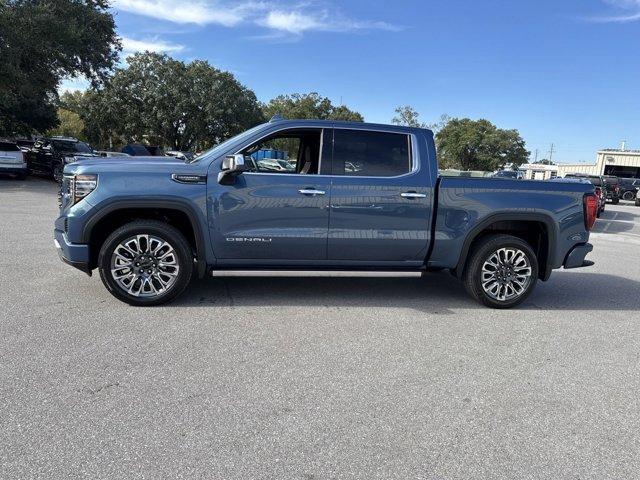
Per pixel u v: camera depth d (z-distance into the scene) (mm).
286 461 2803
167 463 2736
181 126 45500
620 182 39781
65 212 5211
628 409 3570
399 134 5641
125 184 5090
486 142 59250
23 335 4410
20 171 20875
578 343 4871
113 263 5160
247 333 4703
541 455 2969
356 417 3297
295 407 3387
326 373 3928
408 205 5566
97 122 46344
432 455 2922
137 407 3295
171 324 4844
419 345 4617
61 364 3875
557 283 7520
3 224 10281
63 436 2938
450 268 5867
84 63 22859
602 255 10430
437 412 3412
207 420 3178
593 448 3064
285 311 5426
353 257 5625
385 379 3873
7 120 36438
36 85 21984
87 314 5012
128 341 4375
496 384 3881
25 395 3383
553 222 5848
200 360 4059
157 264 5281
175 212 5367
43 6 19719
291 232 5383
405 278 7293
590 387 3898
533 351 4605
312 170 5578
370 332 4898
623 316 5855
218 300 5707
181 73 44125
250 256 5441
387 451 2939
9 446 2822
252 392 3566
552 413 3471
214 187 5219
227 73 45062
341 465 2789
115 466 2691
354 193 5441
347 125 5551
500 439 3119
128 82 43562
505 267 5844
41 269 6648
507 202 5742
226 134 45906
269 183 5297
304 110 63094
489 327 5234
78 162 5445
